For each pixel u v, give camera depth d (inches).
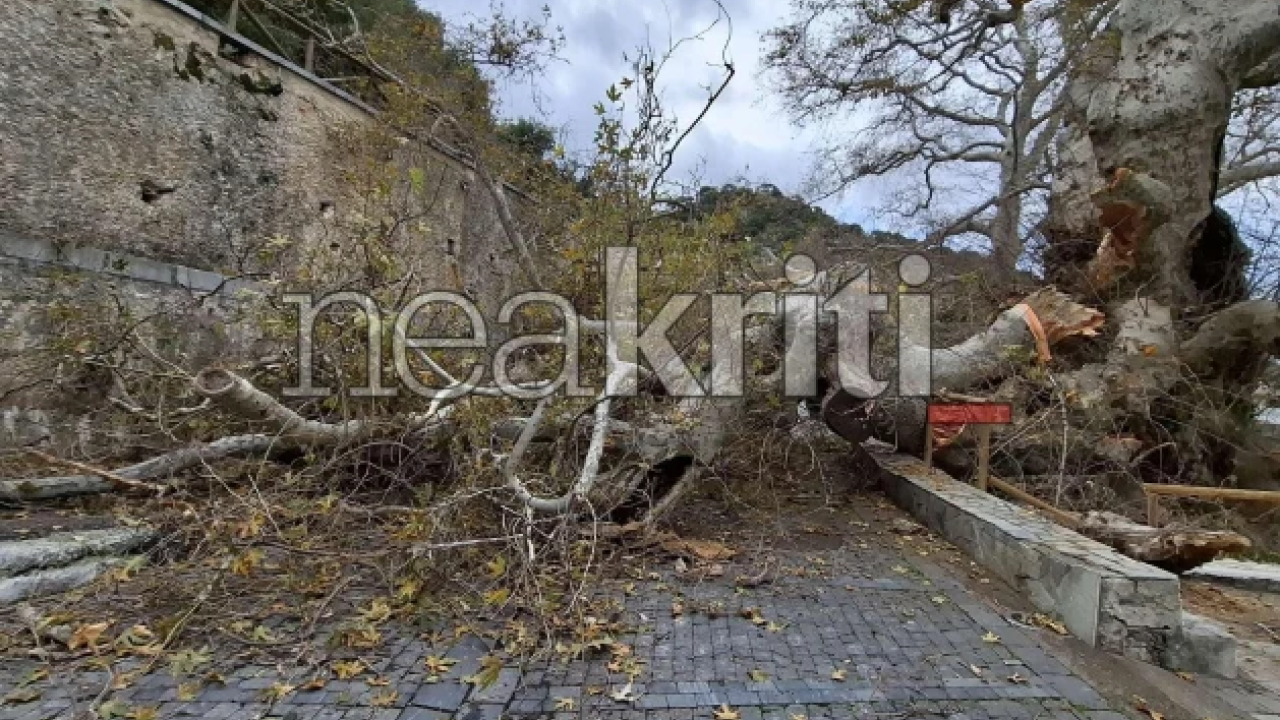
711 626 120.0
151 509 154.4
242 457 171.9
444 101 261.1
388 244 218.4
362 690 94.6
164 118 237.9
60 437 195.0
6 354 179.9
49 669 97.4
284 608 117.0
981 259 345.4
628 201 212.5
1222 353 275.9
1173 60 285.9
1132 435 251.6
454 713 89.8
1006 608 133.1
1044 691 101.8
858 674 104.7
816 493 222.1
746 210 274.4
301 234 292.8
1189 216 288.4
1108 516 173.2
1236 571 191.5
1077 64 346.0
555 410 166.9
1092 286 289.3
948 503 176.4
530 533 129.3
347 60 346.3
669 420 181.0
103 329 194.1
